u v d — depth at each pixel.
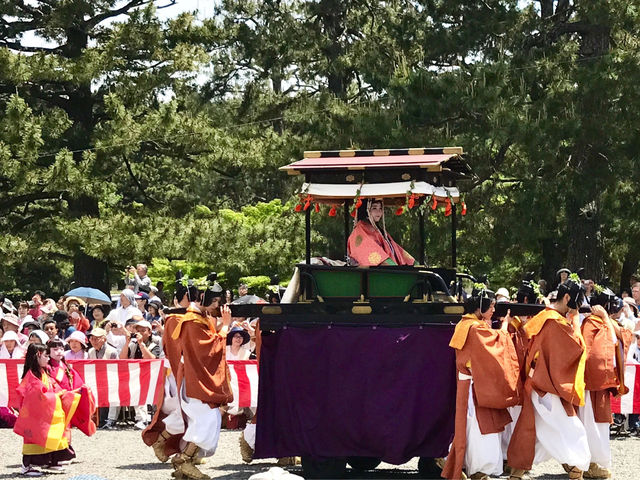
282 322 12.33
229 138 34.75
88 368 16.77
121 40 34.06
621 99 26.83
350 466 13.62
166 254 31.97
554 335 11.52
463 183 29.72
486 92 27.55
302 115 35.06
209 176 41.19
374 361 11.91
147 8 34.62
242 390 16.52
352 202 13.38
